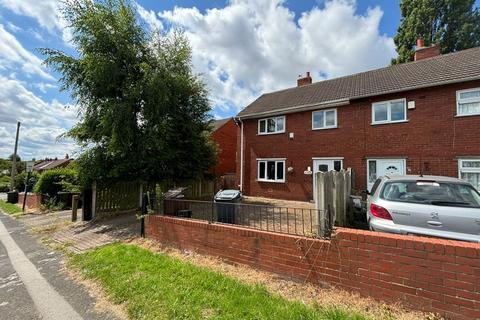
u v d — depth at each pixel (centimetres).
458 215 412
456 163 1082
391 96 1262
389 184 504
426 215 430
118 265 523
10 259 661
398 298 321
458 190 466
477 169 1036
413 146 1188
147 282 433
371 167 1312
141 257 561
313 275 392
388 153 1255
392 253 328
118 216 1099
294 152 1599
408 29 2450
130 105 1114
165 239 641
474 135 1051
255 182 1788
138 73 1182
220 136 2605
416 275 312
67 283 481
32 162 1775
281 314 321
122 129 1080
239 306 346
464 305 283
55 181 1734
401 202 462
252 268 463
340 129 1420
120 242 717
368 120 1327
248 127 1858
